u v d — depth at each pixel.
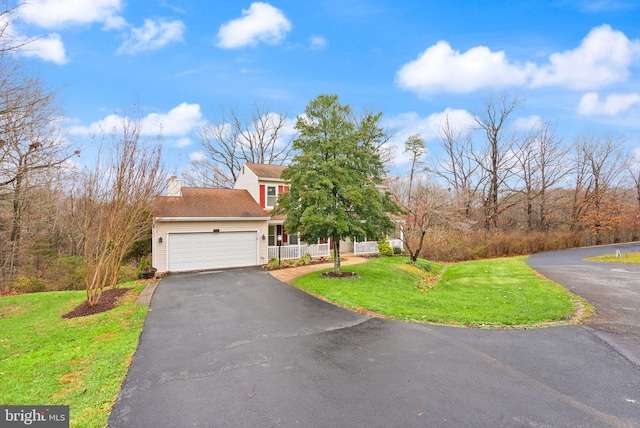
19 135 10.75
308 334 6.39
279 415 3.56
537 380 4.30
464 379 4.35
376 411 3.61
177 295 10.18
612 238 32.81
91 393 4.11
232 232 16.22
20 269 16.95
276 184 19.34
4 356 5.70
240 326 6.96
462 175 32.56
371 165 12.87
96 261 10.02
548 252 26.44
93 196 9.41
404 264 17.30
